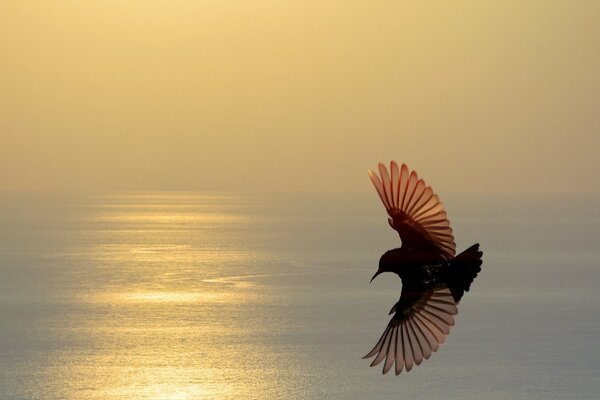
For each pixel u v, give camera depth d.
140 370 95.94
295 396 86.12
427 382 93.62
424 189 3.63
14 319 130.12
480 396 87.44
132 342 111.75
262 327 124.44
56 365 98.00
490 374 97.38
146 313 134.75
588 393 88.62
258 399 84.00
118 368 96.69
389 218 3.65
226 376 93.88
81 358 101.88
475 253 3.58
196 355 104.56
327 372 97.31
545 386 91.56
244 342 113.31
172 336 115.94
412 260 3.61
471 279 3.54
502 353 109.62
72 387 87.50
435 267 3.59
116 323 125.56
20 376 92.38
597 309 145.88
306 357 105.12
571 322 133.00
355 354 107.31
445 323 3.52
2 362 99.69
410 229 3.63
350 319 133.38
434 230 3.62
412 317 3.55
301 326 126.25
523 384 92.38
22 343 111.31
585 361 104.31
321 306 145.38
